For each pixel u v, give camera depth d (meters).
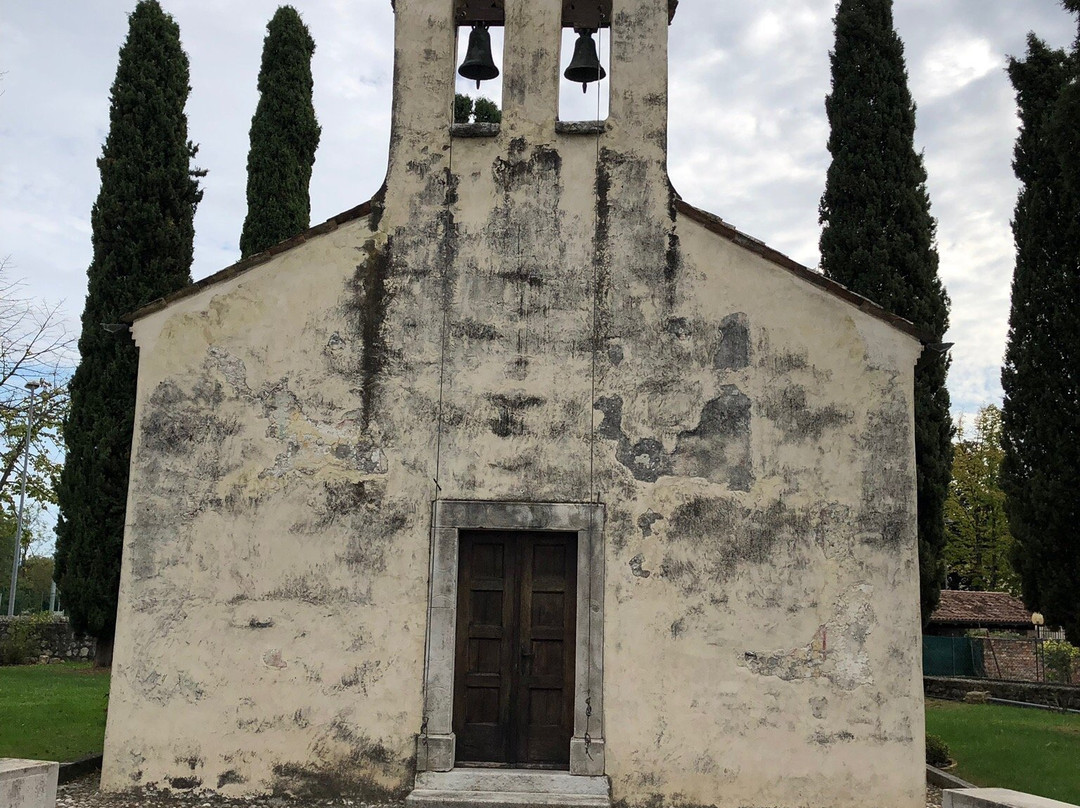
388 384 8.65
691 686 8.14
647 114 8.98
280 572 8.40
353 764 8.12
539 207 8.88
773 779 7.99
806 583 8.23
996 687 18.64
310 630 8.32
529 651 8.43
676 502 8.39
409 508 8.47
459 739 8.33
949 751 11.39
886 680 8.07
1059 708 16.64
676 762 8.04
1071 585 13.17
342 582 8.38
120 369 17.62
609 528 8.38
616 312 8.70
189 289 8.72
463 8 9.62
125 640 8.31
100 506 17.62
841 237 15.69
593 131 8.93
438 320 8.74
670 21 9.49
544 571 8.56
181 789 8.11
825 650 8.14
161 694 8.23
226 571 8.40
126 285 17.62
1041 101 14.51
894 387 8.45
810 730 8.04
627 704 8.13
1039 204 13.95
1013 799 5.78
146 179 17.83
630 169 8.89
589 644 8.23
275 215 18.86
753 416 8.48
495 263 8.80
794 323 8.57
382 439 8.58
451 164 8.96
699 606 8.25
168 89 18.28
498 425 8.57
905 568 8.21
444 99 9.07
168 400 8.62
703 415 8.51
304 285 8.79
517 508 8.43
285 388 8.65
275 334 8.72
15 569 27.45
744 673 8.14
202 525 8.46
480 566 8.59
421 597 8.34
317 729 8.18
